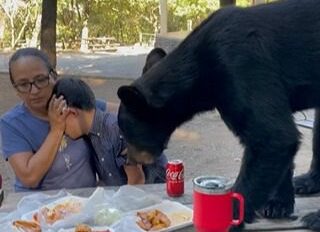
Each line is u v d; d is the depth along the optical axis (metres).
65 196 2.59
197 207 2.06
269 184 2.39
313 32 2.50
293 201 2.55
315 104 2.57
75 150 2.92
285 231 2.41
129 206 2.46
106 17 26.28
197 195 2.05
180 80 2.54
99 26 26.20
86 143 2.95
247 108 2.39
